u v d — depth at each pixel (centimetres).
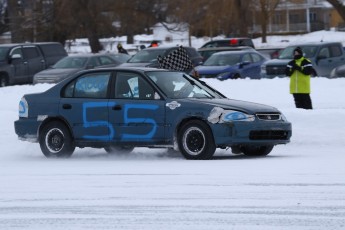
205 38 14388
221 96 3191
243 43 9644
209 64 7050
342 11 11756
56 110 3183
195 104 2942
